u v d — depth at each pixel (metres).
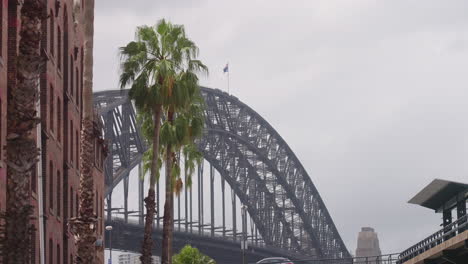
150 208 78.31
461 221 71.75
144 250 78.06
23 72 36.72
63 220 82.06
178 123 85.25
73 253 88.50
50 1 74.19
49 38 74.56
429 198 84.00
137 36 79.81
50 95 75.56
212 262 119.44
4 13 56.91
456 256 75.25
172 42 79.75
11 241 36.34
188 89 80.12
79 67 92.75
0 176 54.78
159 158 95.50
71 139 87.00
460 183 75.75
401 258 101.06
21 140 36.50
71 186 86.00
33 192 65.81
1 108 55.97
